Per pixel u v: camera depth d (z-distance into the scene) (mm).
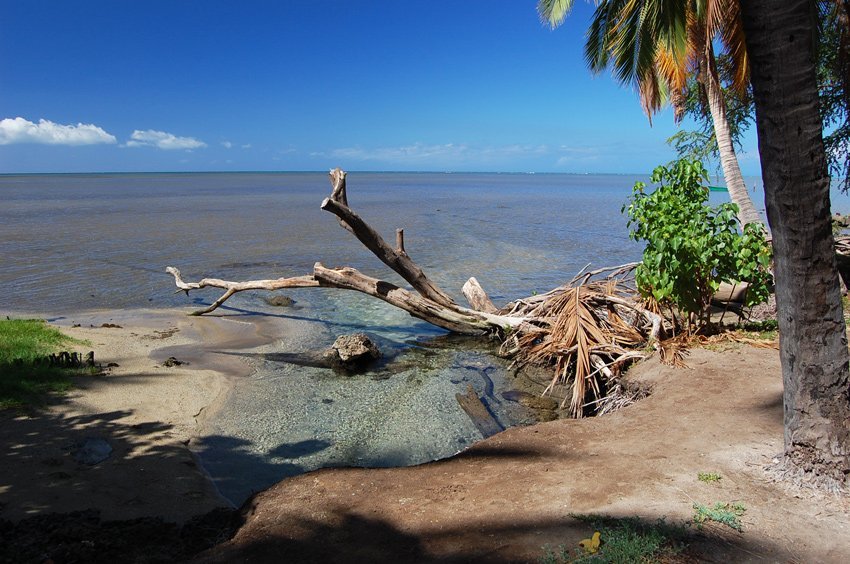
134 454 6453
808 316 4203
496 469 5195
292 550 3992
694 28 13484
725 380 7117
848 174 14586
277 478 6254
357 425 7723
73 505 5238
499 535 4000
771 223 4227
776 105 3906
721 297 11438
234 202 59031
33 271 18500
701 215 8383
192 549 4273
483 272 18906
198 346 11055
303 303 15086
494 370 10141
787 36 3785
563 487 4672
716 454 5113
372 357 10484
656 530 3869
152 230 30703
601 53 14891
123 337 11312
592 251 23562
